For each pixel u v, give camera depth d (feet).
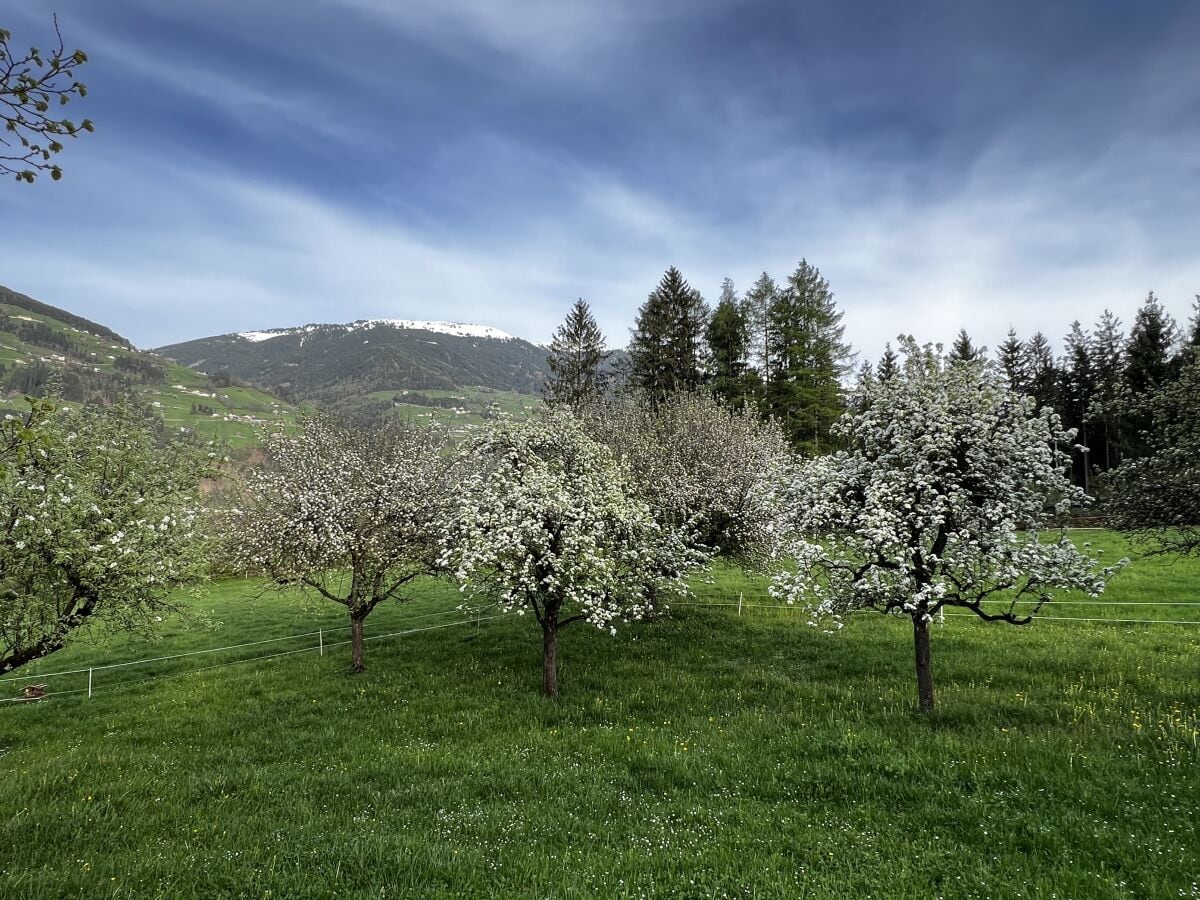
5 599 39.42
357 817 29.94
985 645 57.41
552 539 49.65
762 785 31.65
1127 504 44.80
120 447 46.98
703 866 24.31
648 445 81.87
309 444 65.05
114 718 50.75
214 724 46.78
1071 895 21.03
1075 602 72.74
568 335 173.47
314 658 67.00
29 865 26.17
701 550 70.33
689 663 56.80
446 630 76.43
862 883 22.70
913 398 41.68
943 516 37.55
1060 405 211.41
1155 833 24.34
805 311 172.04
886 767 32.01
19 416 23.70
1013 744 33.17
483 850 26.30
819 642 61.57
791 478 46.65
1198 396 41.11
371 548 59.98
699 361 178.70
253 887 23.77
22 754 43.60
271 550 58.90
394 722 45.11
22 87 19.40
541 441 62.34
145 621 46.44
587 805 30.48
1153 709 38.65
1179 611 66.95
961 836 25.81
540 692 50.16
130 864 25.73
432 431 72.23
